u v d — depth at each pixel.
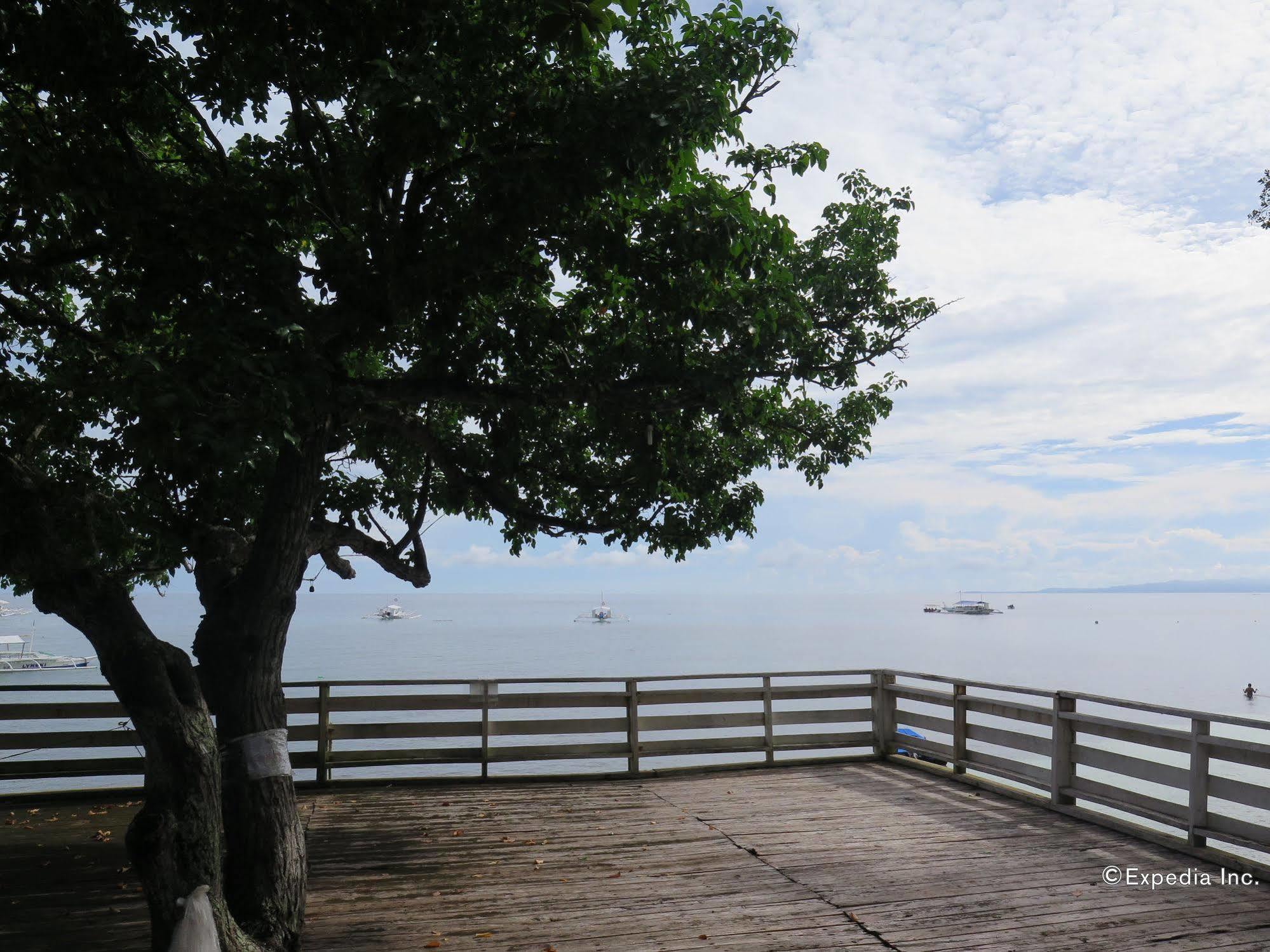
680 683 63.22
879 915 5.27
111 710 8.14
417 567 8.32
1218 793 6.25
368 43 4.72
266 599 4.95
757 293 5.86
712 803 7.95
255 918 4.64
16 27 4.42
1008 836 6.89
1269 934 4.95
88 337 5.27
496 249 4.75
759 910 5.36
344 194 5.48
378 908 5.41
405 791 8.40
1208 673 100.69
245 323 4.18
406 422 6.05
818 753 12.45
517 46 4.71
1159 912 5.28
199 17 4.64
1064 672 102.56
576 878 5.95
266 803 4.83
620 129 4.43
